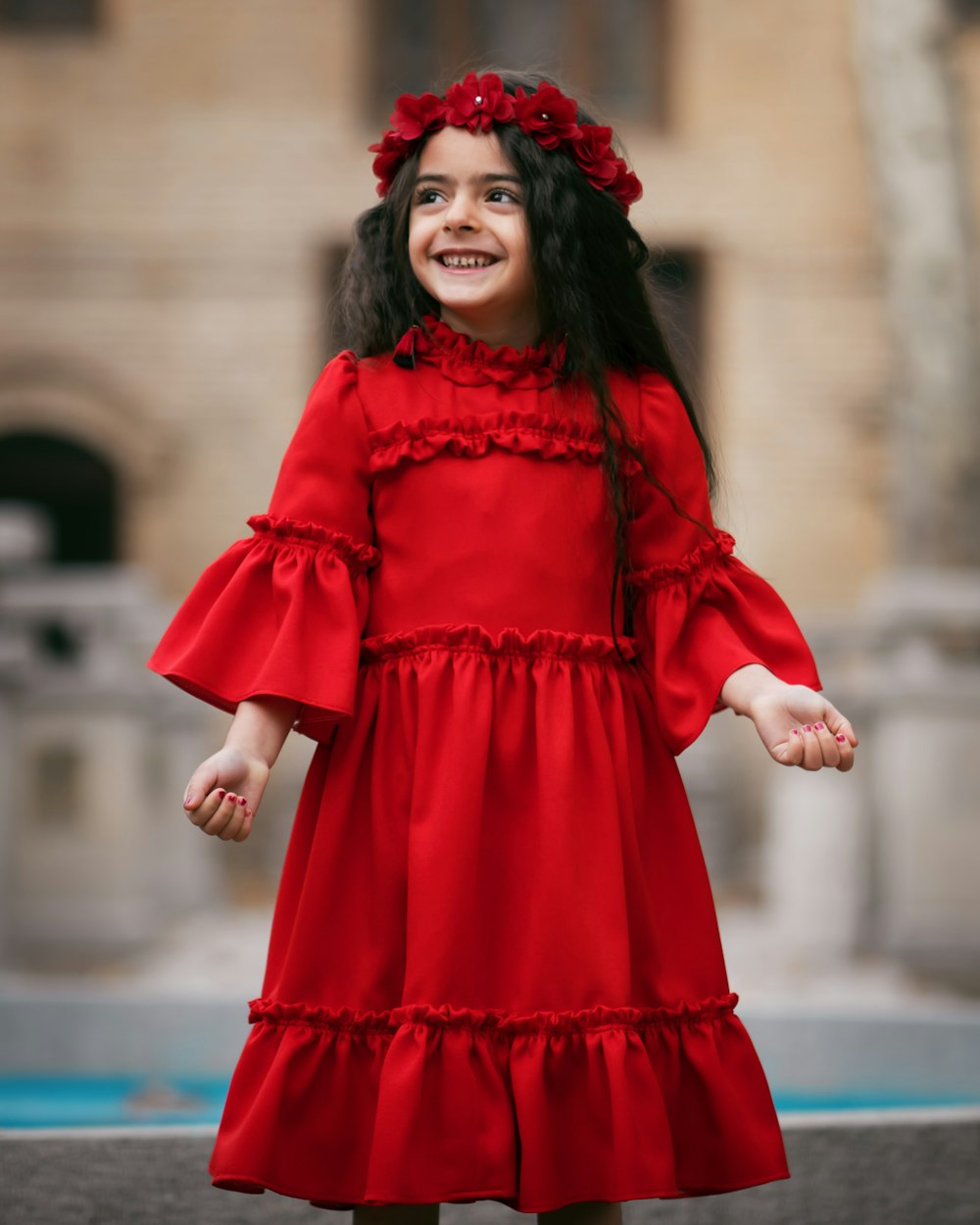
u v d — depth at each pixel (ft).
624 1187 12.13
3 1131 14.87
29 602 49.19
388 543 13.56
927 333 65.05
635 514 13.94
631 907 13.08
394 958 12.82
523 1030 12.48
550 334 13.93
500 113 13.67
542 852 12.78
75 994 24.57
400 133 13.93
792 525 66.13
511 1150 12.29
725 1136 12.85
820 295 66.74
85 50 67.41
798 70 67.00
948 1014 22.49
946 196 65.36
